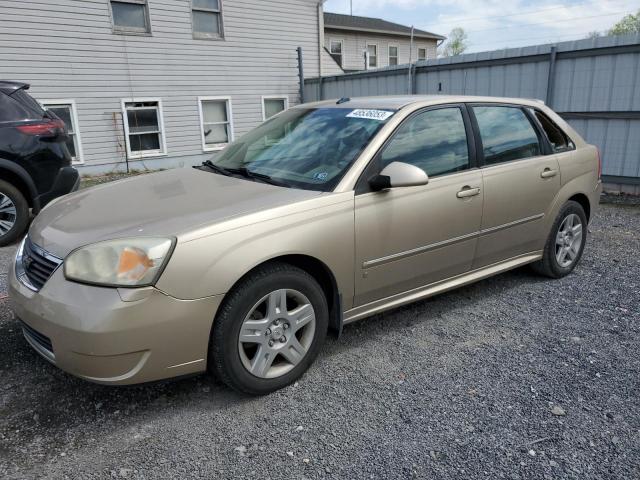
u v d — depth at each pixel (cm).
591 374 297
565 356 318
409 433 246
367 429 250
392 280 324
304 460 229
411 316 377
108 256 235
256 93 1446
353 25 2731
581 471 221
